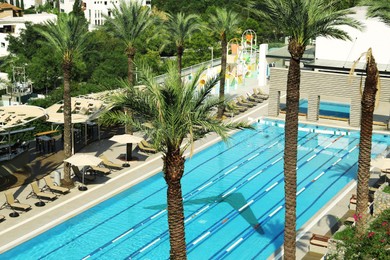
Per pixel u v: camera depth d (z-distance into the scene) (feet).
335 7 66.39
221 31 132.05
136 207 87.71
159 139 48.52
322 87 136.77
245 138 128.26
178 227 52.16
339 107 158.71
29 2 507.30
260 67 175.11
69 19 91.09
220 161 112.16
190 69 178.19
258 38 268.82
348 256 61.72
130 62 113.09
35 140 118.73
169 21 133.49
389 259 59.16
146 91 54.03
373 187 92.94
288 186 63.16
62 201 88.22
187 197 93.40
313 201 91.61
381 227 68.03
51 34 92.89
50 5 449.48
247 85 176.14
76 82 188.14
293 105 62.39
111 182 97.04
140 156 111.14
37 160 107.76
